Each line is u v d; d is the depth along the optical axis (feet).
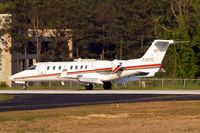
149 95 485.15
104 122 271.08
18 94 543.39
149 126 252.42
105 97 465.88
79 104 389.80
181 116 295.28
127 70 646.74
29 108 359.66
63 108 353.51
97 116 298.35
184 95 478.59
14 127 255.91
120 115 302.66
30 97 487.20
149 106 358.64
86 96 485.97
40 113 318.86
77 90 631.56
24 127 255.70
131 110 332.39
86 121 276.62
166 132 233.14
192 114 305.32
